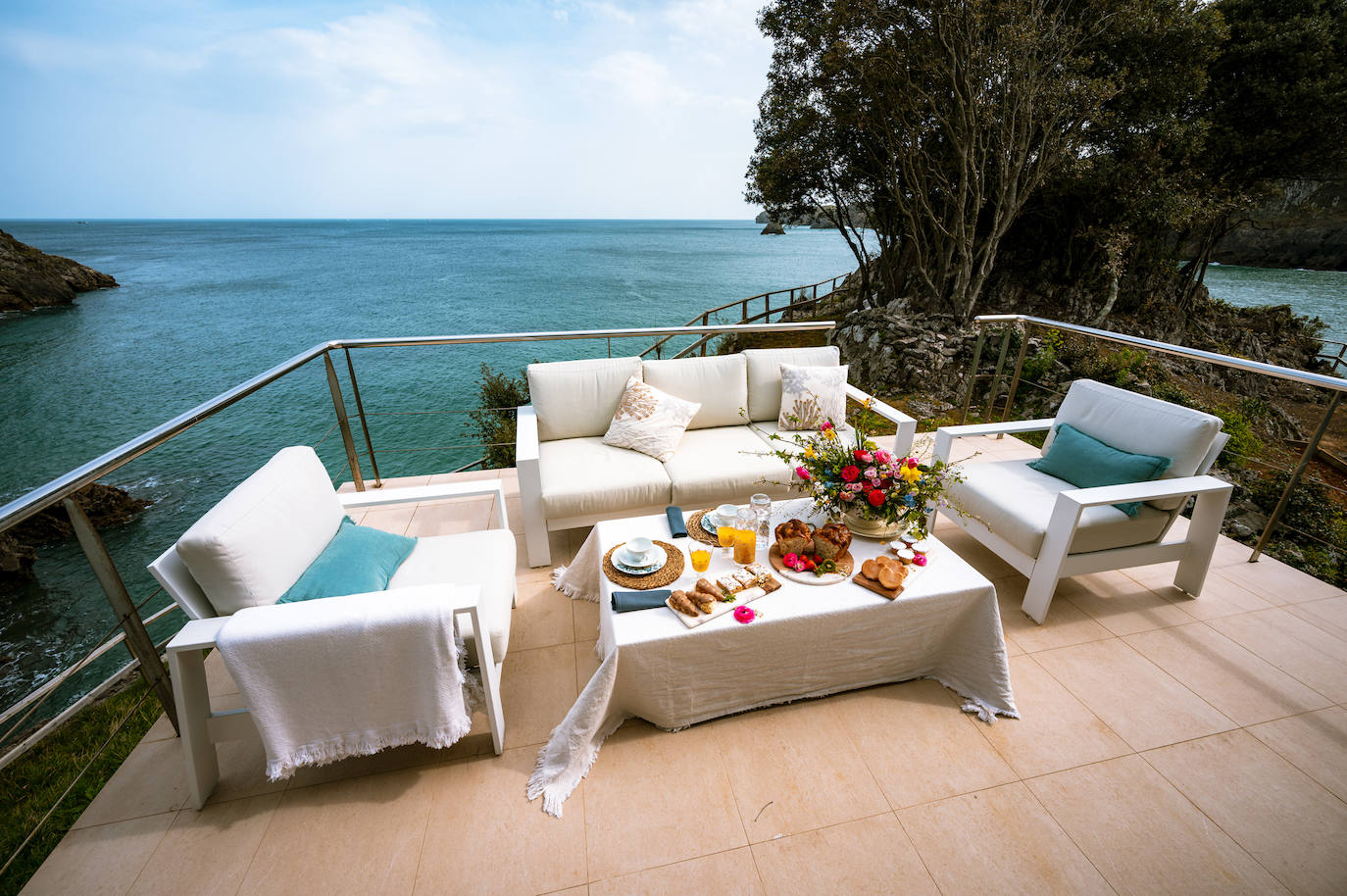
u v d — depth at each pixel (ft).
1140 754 5.42
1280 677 6.34
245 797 4.99
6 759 4.21
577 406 9.85
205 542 4.46
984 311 39.24
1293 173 32.91
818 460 6.41
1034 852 4.55
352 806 4.93
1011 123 26.78
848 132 33.27
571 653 6.72
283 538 5.28
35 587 22.58
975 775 5.20
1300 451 26.55
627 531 6.86
